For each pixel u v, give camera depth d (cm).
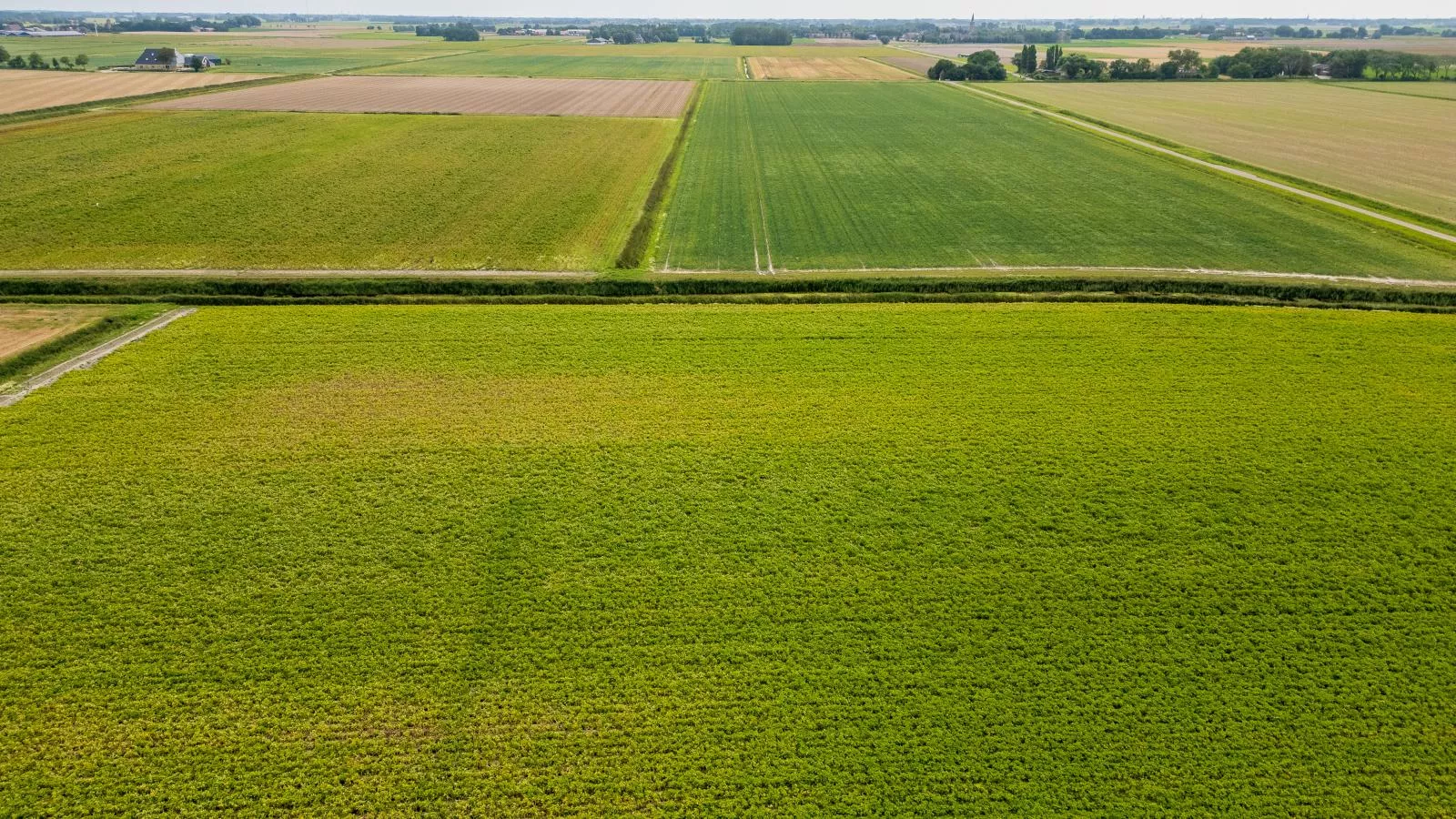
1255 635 1820
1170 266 4072
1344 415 2695
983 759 1559
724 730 1611
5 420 2580
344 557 2023
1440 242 4397
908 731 1609
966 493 2289
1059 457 2458
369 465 2386
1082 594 1934
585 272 3991
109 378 2856
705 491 2289
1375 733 1602
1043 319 3425
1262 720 1630
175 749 1554
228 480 2305
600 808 1466
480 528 2131
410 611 1869
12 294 3578
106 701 1642
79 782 1492
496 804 1471
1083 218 4934
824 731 1609
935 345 3189
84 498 2219
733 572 1994
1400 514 2208
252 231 4459
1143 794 1495
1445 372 2978
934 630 1834
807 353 3119
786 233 4659
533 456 2444
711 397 2797
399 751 1557
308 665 1723
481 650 1770
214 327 3291
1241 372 2973
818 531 2133
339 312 3447
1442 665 1742
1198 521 2186
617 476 2353
